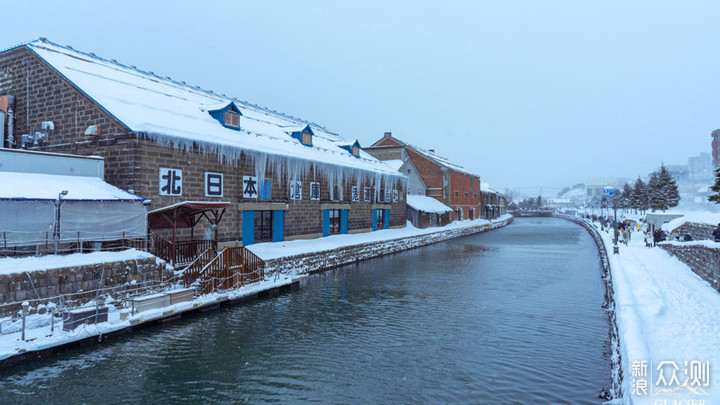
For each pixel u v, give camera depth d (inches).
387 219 1667.1
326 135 1717.5
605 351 450.9
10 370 382.0
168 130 754.2
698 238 1056.2
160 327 519.5
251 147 928.3
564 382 373.7
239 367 406.0
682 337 360.8
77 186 605.3
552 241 1770.4
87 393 347.3
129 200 626.2
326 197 1256.2
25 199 510.9
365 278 884.0
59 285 478.6
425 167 2333.9
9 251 507.2
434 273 949.8
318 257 973.2
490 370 401.1
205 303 589.0
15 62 827.4
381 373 395.2
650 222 1569.9
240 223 922.1
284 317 577.6
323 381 377.1
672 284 602.2
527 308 632.4
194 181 805.9
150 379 375.9
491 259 1197.1
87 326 454.0
